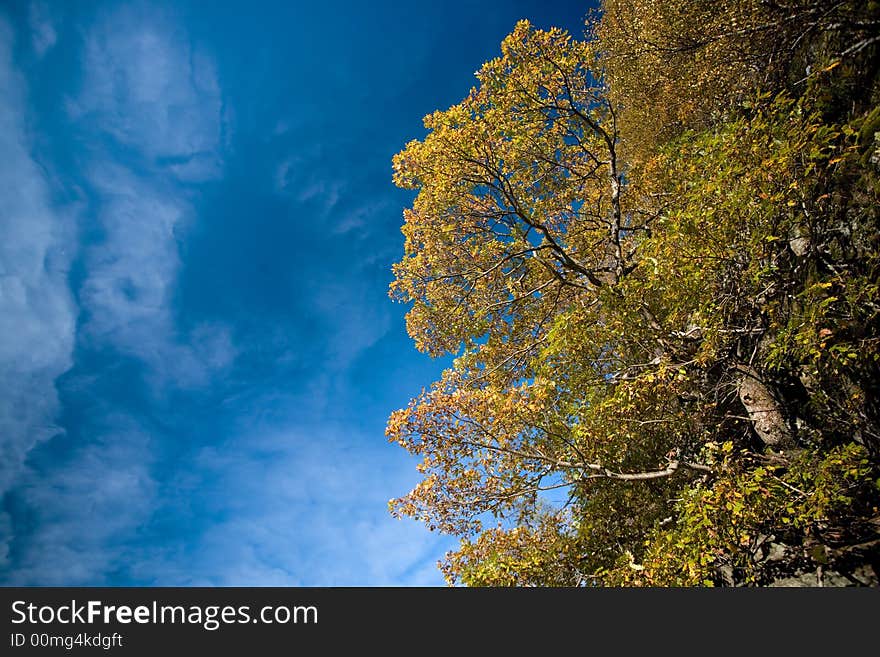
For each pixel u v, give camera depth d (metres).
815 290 5.36
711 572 6.02
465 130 10.99
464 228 13.14
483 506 7.61
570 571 7.21
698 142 7.39
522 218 11.85
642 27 11.02
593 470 7.82
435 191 12.04
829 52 7.51
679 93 10.52
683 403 7.71
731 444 5.96
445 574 7.29
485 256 13.33
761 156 5.78
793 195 5.77
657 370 6.79
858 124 5.93
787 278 6.07
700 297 6.39
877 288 4.99
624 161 15.20
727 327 6.52
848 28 6.94
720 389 8.00
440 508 7.54
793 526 6.05
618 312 7.31
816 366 5.68
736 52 8.88
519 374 13.34
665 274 6.61
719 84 9.51
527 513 8.02
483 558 7.32
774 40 8.57
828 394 6.05
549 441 7.98
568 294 13.80
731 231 5.89
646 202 12.11
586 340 7.71
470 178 11.81
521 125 11.44
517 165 12.43
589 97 11.62
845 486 5.60
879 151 5.64
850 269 5.68
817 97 6.80
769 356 5.77
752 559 6.12
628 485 7.98
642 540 7.49
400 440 7.76
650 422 7.43
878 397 5.48
